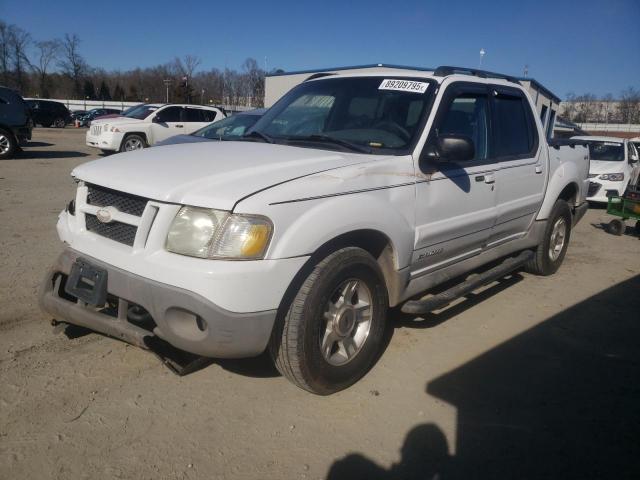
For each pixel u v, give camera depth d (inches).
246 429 117.9
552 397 137.8
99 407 122.6
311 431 118.5
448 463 110.9
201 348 111.1
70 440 111.1
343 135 156.5
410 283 151.1
